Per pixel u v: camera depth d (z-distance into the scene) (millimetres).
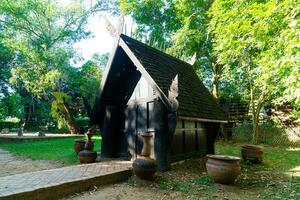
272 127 19328
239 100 21656
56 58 25562
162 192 6270
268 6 5184
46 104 34625
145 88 9281
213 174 7031
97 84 27906
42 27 27469
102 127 10539
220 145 17828
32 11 26828
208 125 12023
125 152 9734
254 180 7816
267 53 5543
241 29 6383
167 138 8203
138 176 7070
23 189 5156
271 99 17297
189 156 10062
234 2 7488
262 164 10781
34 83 24953
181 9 18922
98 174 6793
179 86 9797
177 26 21156
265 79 7277
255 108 18641
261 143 19406
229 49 7977
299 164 10883
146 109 9125
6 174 8125
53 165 9641
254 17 5887
